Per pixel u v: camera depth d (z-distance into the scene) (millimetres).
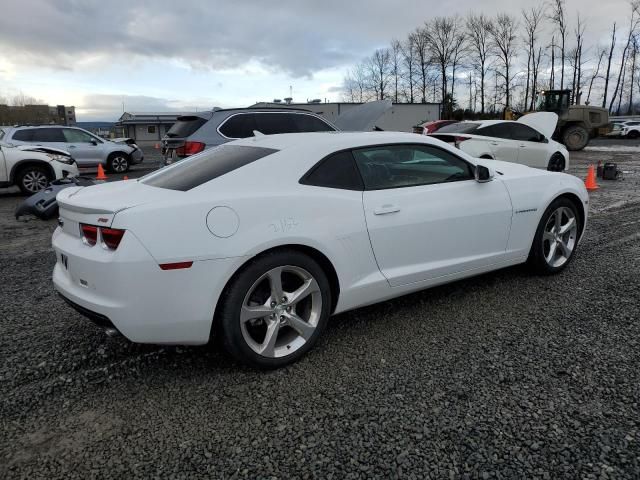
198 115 8188
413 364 2938
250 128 7820
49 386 2766
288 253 2838
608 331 3297
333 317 3666
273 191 2893
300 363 2988
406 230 3338
